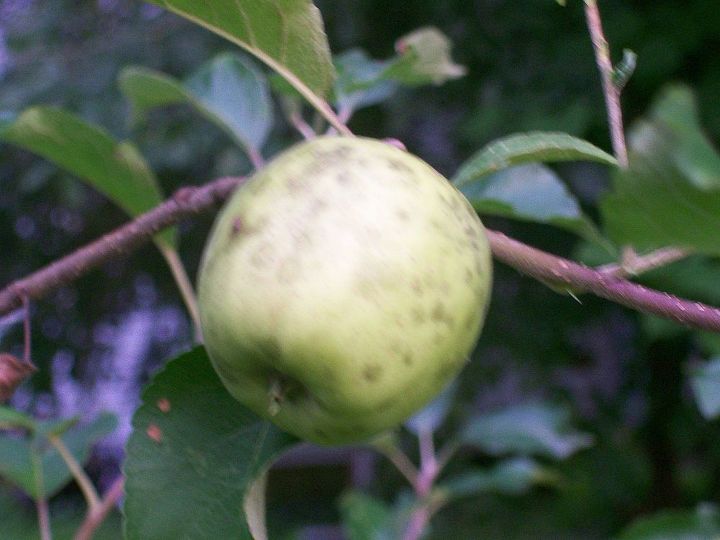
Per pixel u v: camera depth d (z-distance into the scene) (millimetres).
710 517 395
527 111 885
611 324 1081
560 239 946
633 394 1101
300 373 172
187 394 227
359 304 166
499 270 997
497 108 899
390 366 169
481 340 1015
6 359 228
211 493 221
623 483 1113
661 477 1104
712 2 816
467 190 320
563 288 206
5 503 1338
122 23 1087
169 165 959
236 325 171
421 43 318
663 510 1106
